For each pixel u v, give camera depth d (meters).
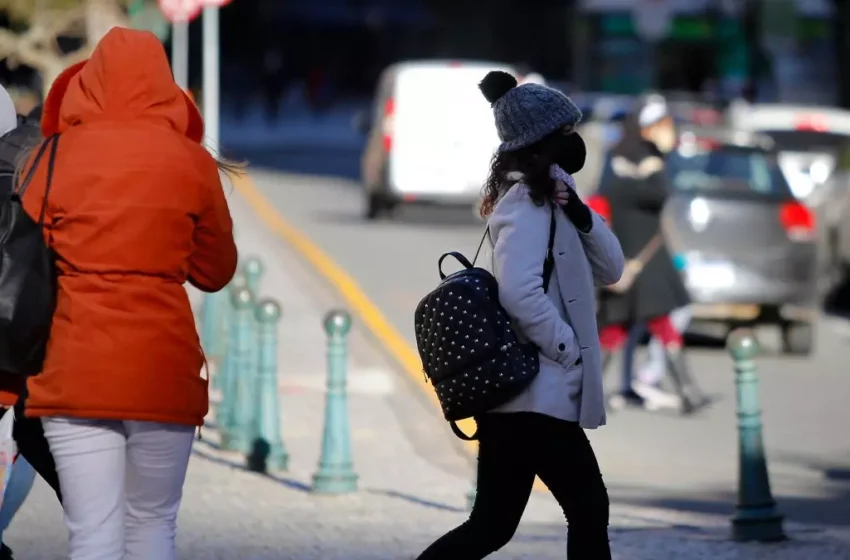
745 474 25.00
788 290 46.62
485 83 17.27
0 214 18.36
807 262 46.91
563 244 16.81
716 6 108.81
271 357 30.36
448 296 16.69
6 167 18.69
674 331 38.31
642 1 105.00
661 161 37.44
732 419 37.91
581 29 110.50
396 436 34.62
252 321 32.78
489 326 16.56
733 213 46.38
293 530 24.86
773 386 43.00
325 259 66.94
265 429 30.28
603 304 37.81
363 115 93.25
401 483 29.70
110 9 63.66
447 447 33.62
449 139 83.88
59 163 15.85
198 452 32.09
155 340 15.75
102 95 16.11
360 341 47.69
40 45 65.31
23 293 15.59
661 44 109.12
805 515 28.33
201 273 16.64
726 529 25.89
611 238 17.19
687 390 38.66
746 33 108.88
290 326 49.56
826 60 108.88
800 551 23.88
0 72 69.62
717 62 108.88
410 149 83.69
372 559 22.80
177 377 15.87
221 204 16.33
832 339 52.75
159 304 15.84
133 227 15.69
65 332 15.70
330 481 28.09
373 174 84.88
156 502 16.22
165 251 15.84
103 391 15.54
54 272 15.91
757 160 47.50
